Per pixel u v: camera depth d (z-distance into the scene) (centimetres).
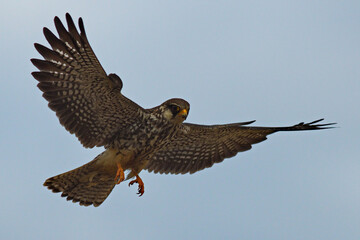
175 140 1633
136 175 1568
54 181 1523
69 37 1367
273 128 1603
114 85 1410
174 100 1547
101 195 1565
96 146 1520
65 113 1454
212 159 1697
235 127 1603
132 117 1505
